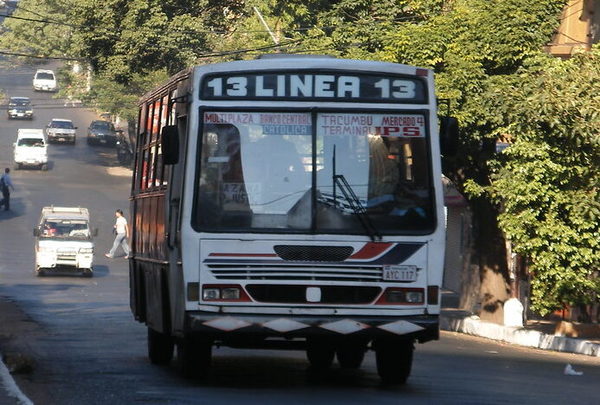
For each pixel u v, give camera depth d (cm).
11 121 14138
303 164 1856
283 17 5994
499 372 2408
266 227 1830
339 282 1825
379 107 1881
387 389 1919
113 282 5766
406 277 1838
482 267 4312
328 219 1838
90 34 6712
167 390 1853
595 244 3481
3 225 8125
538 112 3312
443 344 3362
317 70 1880
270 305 1817
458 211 6238
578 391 2041
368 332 1811
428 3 4303
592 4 4594
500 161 3938
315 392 1850
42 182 10275
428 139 1884
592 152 3419
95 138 12688
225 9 7325
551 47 4631
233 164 1848
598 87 3353
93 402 1698
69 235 6088
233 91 1867
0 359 2291
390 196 1859
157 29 6619
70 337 3070
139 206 2486
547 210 3516
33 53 13075
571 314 3975
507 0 3869
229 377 2094
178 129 1973
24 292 4991
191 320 1806
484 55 3856
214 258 1822
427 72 1903
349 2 4734
